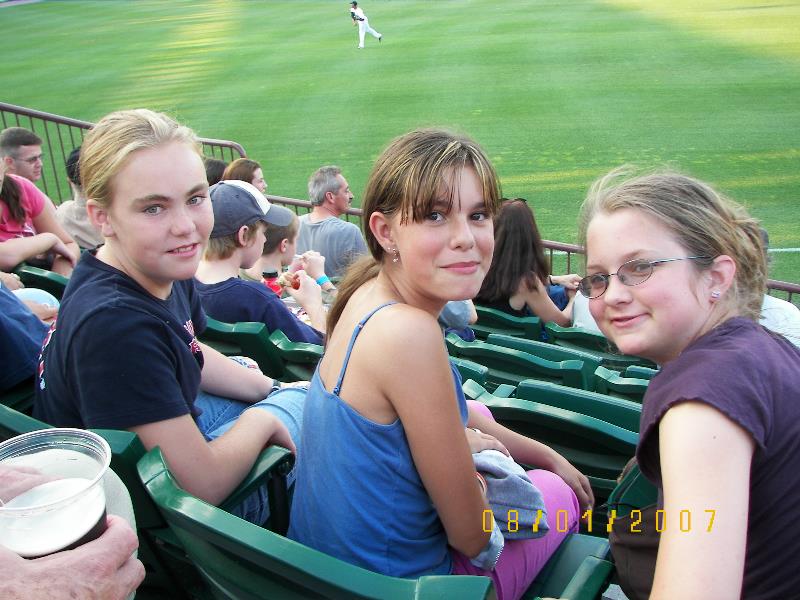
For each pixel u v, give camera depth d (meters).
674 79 15.32
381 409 1.38
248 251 3.05
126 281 1.71
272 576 1.24
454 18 25.47
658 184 1.34
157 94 16.94
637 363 3.72
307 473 1.49
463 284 1.43
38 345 2.24
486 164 1.39
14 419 1.56
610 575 1.46
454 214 1.38
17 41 26.14
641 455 1.24
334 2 32.28
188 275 1.77
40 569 1.03
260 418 1.79
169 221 1.70
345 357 1.41
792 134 11.69
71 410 1.71
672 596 1.01
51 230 4.35
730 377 1.13
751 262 1.34
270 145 12.75
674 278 1.29
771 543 1.16
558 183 10.36
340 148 12.38
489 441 1.76
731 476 1.06
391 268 1.51
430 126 1.53
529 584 1.64
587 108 13.80
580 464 2.15
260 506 1.85
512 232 4.03
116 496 1.31
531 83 15.80
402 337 1.33
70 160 4.76
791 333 2.73
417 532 1.46
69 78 19.14
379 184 1.43
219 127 14.01
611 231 1.32
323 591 1.13
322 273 3.86
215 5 33.25
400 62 18.78
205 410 2.19
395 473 1.39
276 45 22.58
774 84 14.42
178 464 1.59
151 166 1.66
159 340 1.63
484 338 4.19
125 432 1.45
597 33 20.61
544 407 2.10
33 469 1.17
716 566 1.01
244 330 2.61
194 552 1.37
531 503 1.58
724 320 1.30
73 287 1.72
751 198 9.43
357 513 1.40
